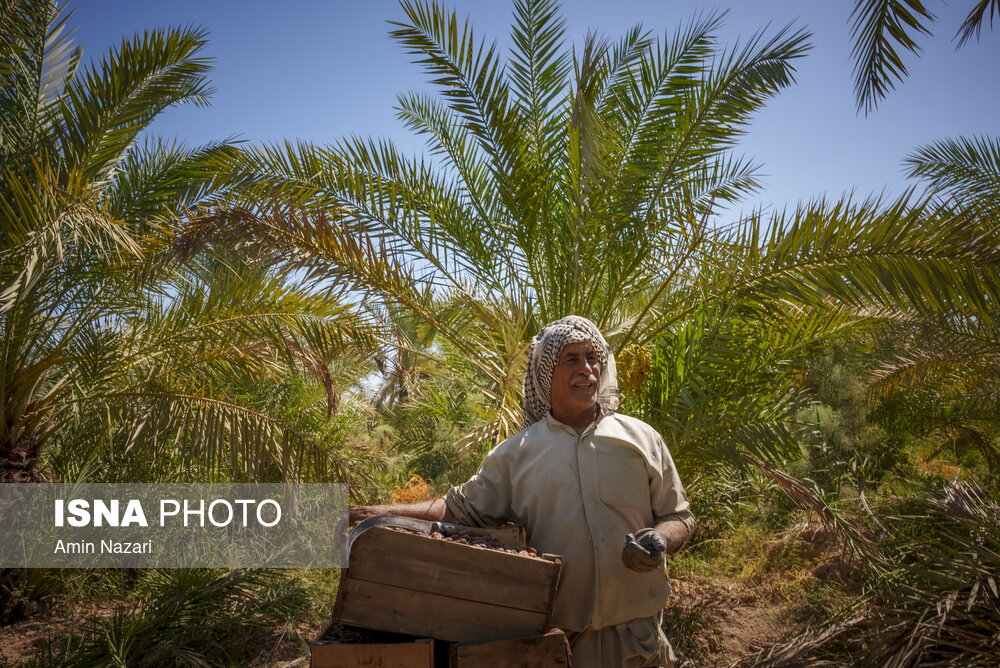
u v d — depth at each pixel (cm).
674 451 420
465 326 545
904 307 387
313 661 172
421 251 545
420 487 747
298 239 447
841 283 384
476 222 580
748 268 412
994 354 540
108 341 502
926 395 694
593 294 513
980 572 322
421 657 170
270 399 657
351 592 174
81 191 472
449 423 910
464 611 175
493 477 217
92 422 500
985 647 296
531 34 564
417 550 176
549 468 204
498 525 220
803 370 450
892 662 300
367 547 175
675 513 211
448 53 538
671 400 434
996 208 353
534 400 224
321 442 573
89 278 502
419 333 539
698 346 425
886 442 725
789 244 395
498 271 562
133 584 502
